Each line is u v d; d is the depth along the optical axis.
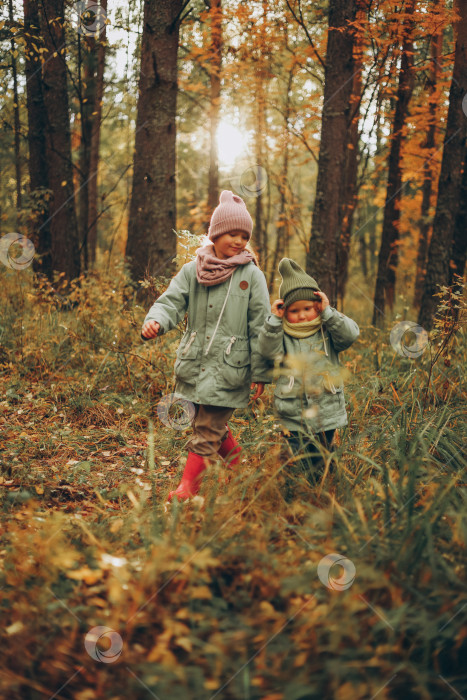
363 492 2.63
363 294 14.27
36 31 9.76
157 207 7.34
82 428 4.51
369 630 1.73
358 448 3.16
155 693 1.54
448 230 7.39
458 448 3.23
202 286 3.05
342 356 6.02
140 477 3.53
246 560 2.00
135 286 7.85
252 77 11.48
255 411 4.11
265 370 2.95
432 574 1.82
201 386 2.99
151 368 5.15
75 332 6.18
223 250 3.06
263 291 3.01
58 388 5.11
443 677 1.62
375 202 14.45
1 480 3.20
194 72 13.38
